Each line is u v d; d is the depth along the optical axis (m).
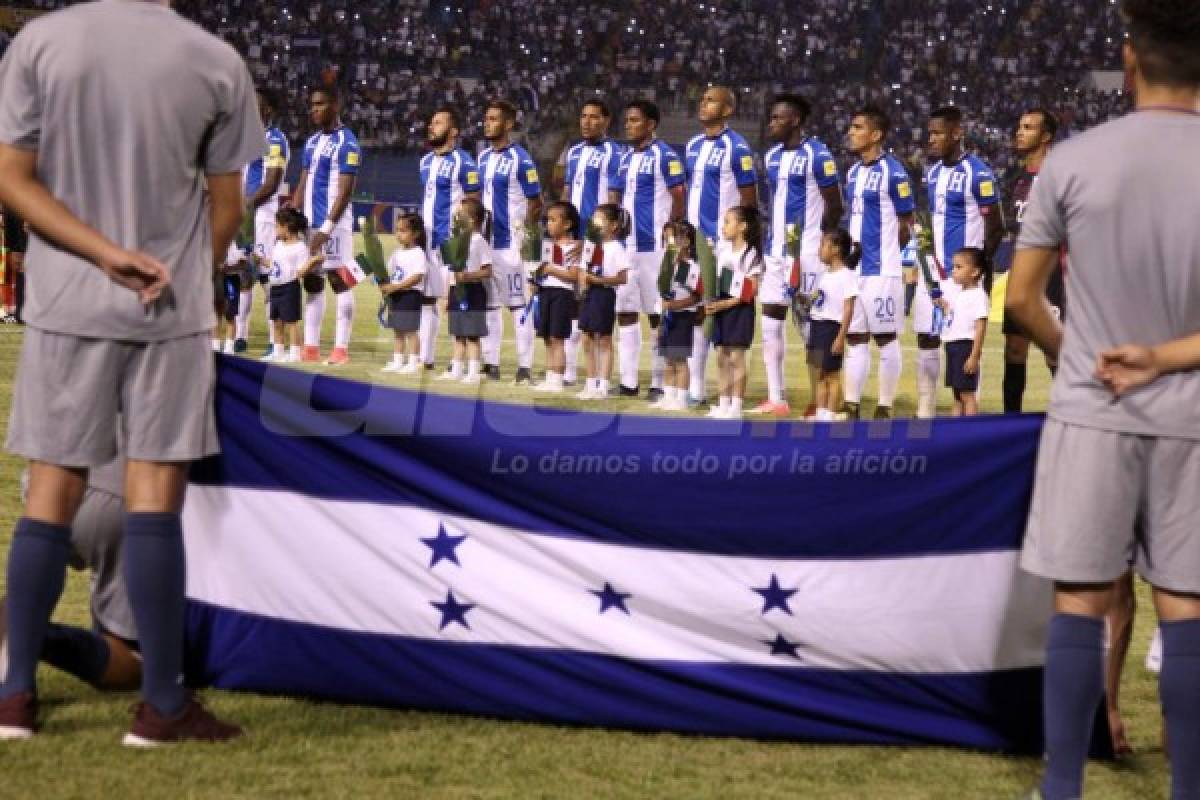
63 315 3.65
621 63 36.69
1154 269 3.25
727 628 4.04
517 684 4.10
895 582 3.99
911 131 35.47
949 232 10.55
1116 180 3.26
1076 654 3.39
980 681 4.00
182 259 3.72
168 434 3.72
